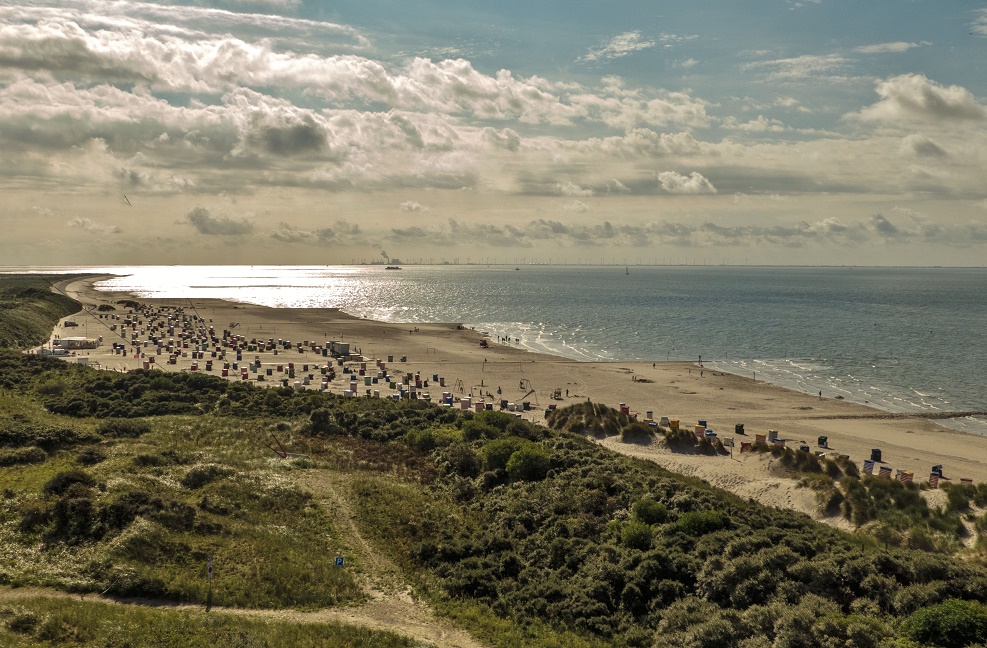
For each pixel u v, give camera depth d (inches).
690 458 2637.8
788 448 2593.5
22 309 6569.9
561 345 6122.1
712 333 6939.0
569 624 1268.5
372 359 5162.4
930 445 2989.7
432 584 1387.8
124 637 1043.9
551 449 2288.4
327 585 1320.1
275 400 2930.6
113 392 2918.3
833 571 1247.5
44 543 1323.8
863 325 7618.1
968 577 1196.5
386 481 1956.2
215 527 1471.5
